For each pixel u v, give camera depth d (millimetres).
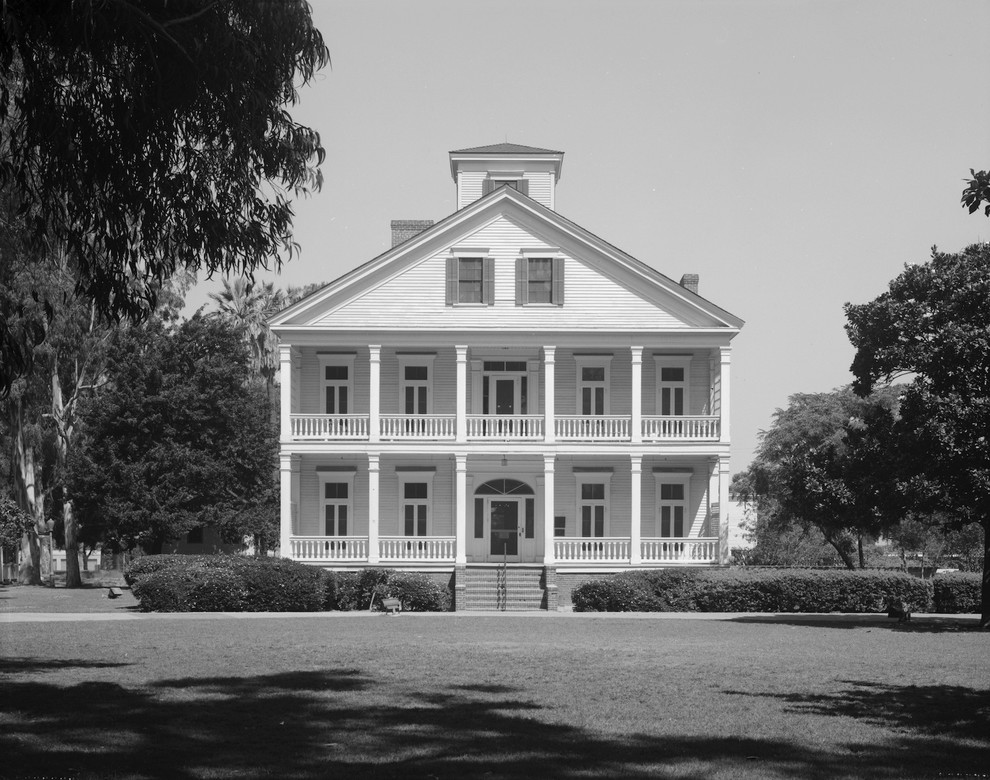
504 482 43781
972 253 31453
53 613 34438
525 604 39875
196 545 53000
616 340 41719
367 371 43688
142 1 13164
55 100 13703
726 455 41469
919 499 31094
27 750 11633
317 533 43594
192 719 13711
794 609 37406
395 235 47344
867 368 31906
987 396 29875
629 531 43594
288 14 13859
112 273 14898
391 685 17141
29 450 55469
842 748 12172
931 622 33000
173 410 48000
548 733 12977
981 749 12172
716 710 14828
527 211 42094
